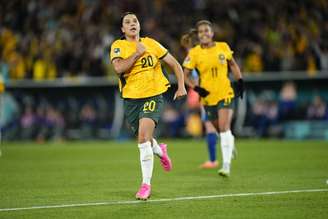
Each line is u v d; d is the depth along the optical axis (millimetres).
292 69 83250
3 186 35500
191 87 39438
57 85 87875
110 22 96375
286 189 32125
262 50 86312
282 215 24938
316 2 91562
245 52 86938
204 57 38750
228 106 38750
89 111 87500
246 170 42594
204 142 78688
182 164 48938
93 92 87375
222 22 92312
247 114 82188
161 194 31078
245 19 91500
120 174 41625
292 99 81062
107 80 86500
